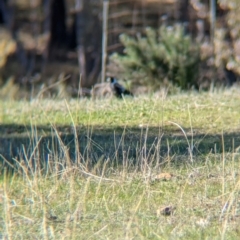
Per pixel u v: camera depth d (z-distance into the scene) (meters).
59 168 23.88
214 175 22.61
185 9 70.00
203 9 66.31
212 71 46.62
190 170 23.05
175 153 24.30
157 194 21.70
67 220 20.00
